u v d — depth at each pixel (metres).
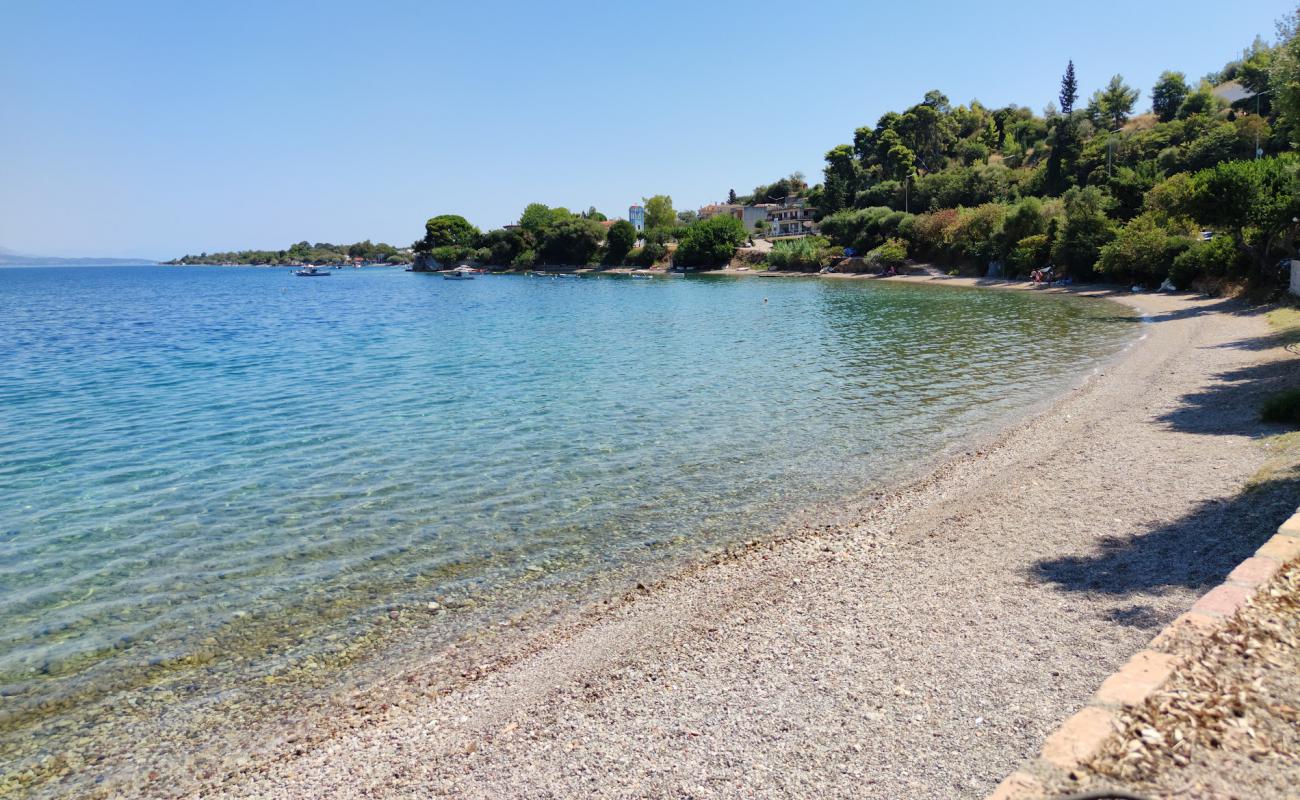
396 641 10.72
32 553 14.14
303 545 14.29
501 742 7.95
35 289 143.50
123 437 22.75
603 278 145.12
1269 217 41.59
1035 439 19.69
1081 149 114.50
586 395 28.16
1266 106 105.00
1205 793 4.99
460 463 19.42
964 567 11.62
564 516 15.58
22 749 8.52
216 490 17.62
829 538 13.88
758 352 39.41
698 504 16.16
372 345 45.22
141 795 7.72
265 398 28.59
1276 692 6.05
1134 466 15.93
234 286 148.88
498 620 11.25
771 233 173.25
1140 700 6.03
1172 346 33.19
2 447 21.69
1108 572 10.61
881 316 57.22
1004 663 8.20
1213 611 7.39
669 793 6.61
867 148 164.12
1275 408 17.64
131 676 9.98
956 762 6.46
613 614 11.21
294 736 8.58
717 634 10.11
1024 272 87.00
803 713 7.70
